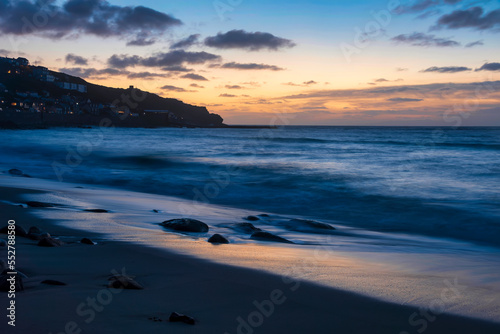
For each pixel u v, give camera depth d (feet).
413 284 15.53
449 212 36.45
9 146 130.11
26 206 31.45
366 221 35.14
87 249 18.58
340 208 40.57
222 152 117.70
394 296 13.83
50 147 128.57
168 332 9.28
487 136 229.25
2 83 511.81
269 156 102.47
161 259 17.65
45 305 10.38
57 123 469.98
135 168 77.66
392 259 20.52
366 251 22.52
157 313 10.68
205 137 250.78
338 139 207.10
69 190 45.88
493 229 30.96
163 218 30.91
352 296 13.61
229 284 14.28
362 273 16.94
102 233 23.26
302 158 95.45
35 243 18.84
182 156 102.47
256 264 17.51
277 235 26.89
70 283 13.03
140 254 18.35
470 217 34.50
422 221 34.30
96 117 546.26
